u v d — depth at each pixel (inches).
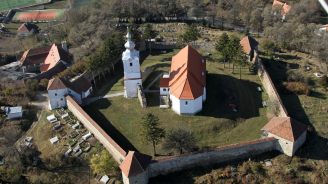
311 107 5187.0
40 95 5866.1
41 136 5064.0
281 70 6043.3
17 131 5147.6
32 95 5812.0
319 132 4749.0
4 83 6245.1
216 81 5708.7
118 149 4375.0
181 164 4279.0
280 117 4606.3
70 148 4749.0
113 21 7790.4
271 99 5196.9
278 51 6806.1
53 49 6948.8
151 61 6373.0
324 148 4507.9
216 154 4323.3
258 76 5856.3
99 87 5841.5
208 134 4785.9
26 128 5265.8
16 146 4916.3
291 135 4343.0
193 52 5565.9
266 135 4586.6
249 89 5561.0
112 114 5211.6
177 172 4288.9
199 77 5182.1
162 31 7608.3
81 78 5634.8
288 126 4409.5
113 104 5393.7
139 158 4104.3
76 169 4483.3
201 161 4325.8
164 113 5103.3
